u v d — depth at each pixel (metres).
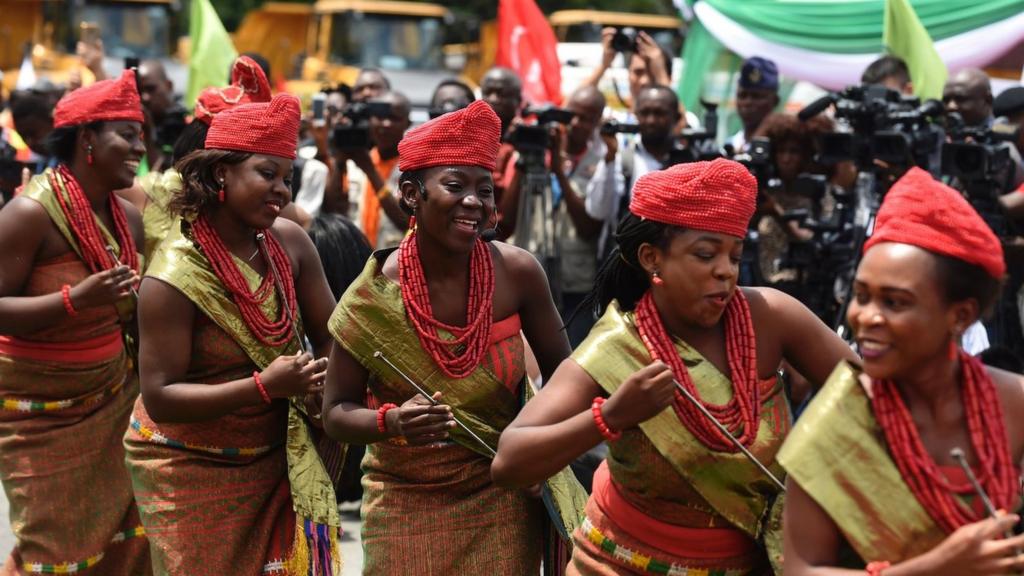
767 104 8.30
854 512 2.72
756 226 7.03
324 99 8.29
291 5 22.33
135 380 5.50
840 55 9.75
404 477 4.13
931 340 2.67
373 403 4.16
